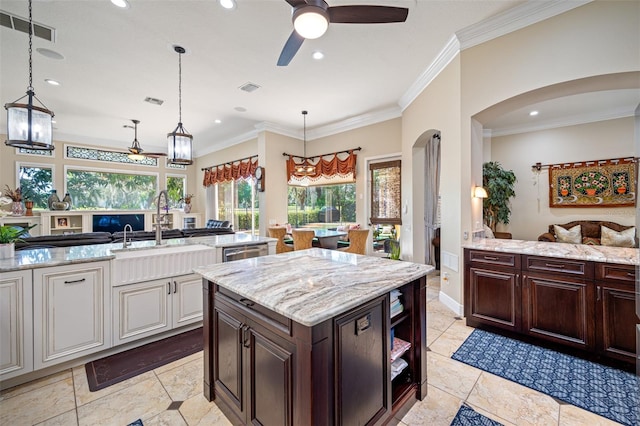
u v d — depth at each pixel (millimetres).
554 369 2125
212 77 3854
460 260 3127
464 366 2178
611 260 2135
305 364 1116
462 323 2980
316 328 1108
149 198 8148
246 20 2668
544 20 2555
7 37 2863
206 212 8562
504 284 2660
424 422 1609
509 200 5934
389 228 5418
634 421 1599
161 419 1639
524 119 5434
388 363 1508
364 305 1346
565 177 5410
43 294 2002
